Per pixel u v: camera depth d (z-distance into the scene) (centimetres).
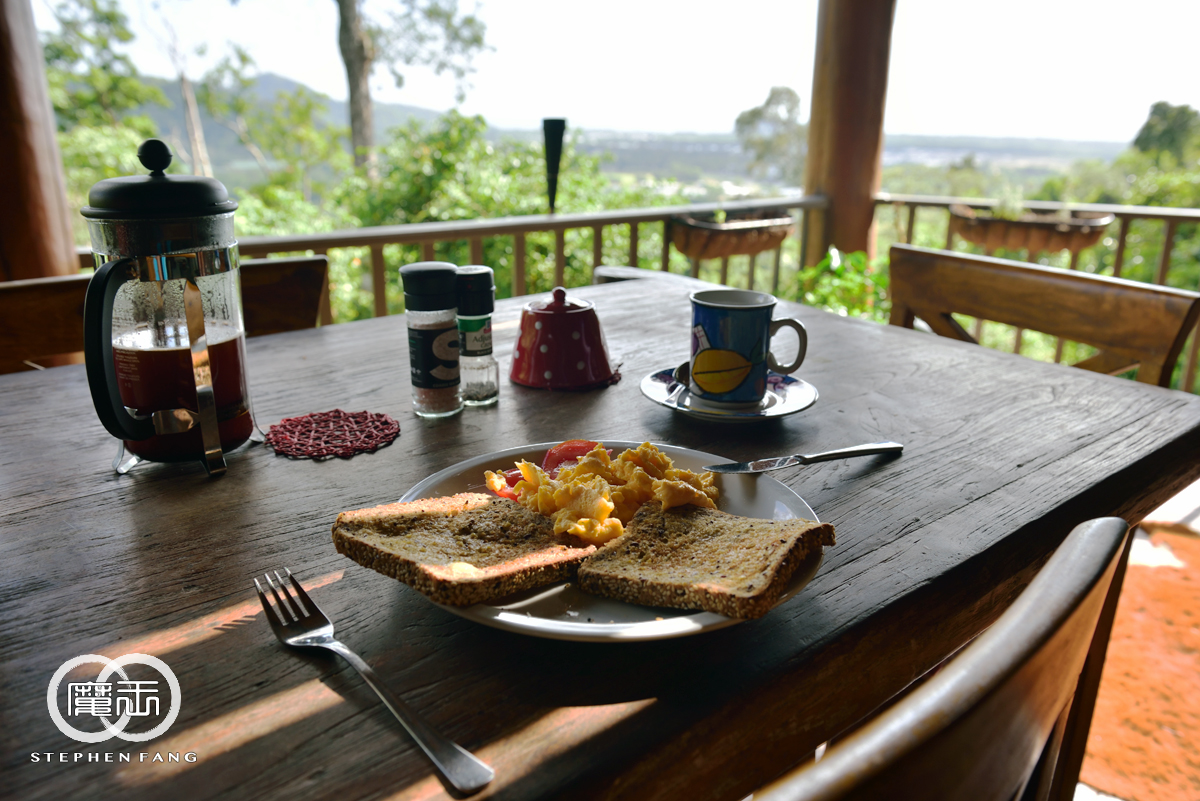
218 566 59
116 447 82
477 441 85
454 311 90
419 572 49
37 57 195
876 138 323
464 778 38
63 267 206
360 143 1155
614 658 48
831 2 311
